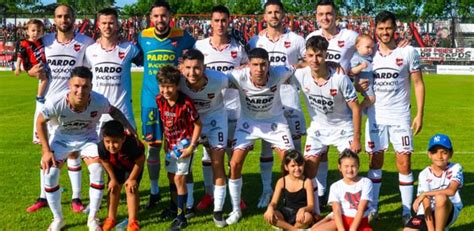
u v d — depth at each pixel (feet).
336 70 19.52
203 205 22.02
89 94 18.72
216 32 22.90
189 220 20.44
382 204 22.52
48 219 20.13
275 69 20.06
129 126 19.79
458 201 17.83
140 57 23.11
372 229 19.12
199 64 18.89
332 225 17.85
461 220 20.06
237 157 20.16
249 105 20.45
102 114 20.29
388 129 20.71
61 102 18.79
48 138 20.07
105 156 18.53
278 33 23.84
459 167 17.74
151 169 22.25
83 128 19.86
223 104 21.30
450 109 54.34
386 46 20.52
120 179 19.22
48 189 18.65
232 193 20.27
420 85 20.36
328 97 19.71
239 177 20.27
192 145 19.24
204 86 19.72
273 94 20.17
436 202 16.97
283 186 19.15
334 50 22.76
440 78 97.45
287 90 23.45
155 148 22.36
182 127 19.57
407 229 17.66
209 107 20.54
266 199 22.54
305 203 18.95
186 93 20.06
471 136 38.55
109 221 19.13
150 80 22.71
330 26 22.74
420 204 17.81
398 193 24.07
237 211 20.38
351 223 17.87
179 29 23.18
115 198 19.07
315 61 18.79
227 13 22.97
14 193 23.57
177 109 19.17
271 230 19.08
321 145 20.77
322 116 20.62
